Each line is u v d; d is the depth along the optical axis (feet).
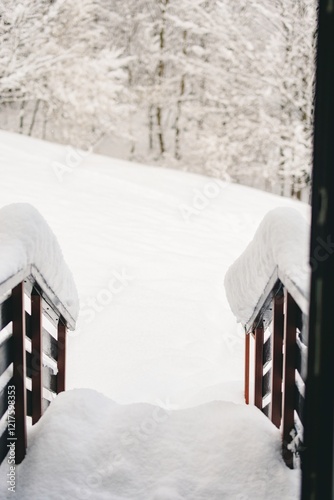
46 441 7.64
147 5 58.59
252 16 49.73
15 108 59.21
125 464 7.47
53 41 46.19
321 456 3.10
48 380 9.82
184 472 7.38
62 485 7.08
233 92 51.26
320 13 2.98
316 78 3.05
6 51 44.04
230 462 7.47
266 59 48.06
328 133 2.97
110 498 6.96
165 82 59.11
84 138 52.75
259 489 7.09
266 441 7.69
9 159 35.53
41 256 7.56
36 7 44.14
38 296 8.27
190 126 58.34
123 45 59.16
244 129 51.39
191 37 58.75
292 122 50.06
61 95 47.91
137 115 63.16
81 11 48.14
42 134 59.52
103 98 49.16
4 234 7.00
